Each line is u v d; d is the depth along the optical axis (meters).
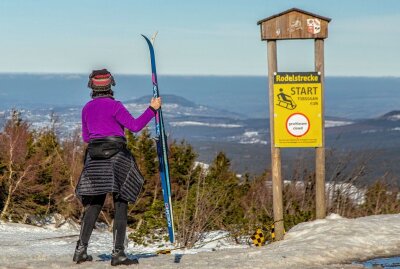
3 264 8.43
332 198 18.28
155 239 15.69
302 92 12.55
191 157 31.69
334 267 8.77
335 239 10.71
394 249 10.40
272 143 12.66
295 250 9.93
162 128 8.30
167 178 8.41
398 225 11.90
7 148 30.36
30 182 30.39
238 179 28.88
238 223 15.45
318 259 9.52
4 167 30.28
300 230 12.45
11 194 29.92
